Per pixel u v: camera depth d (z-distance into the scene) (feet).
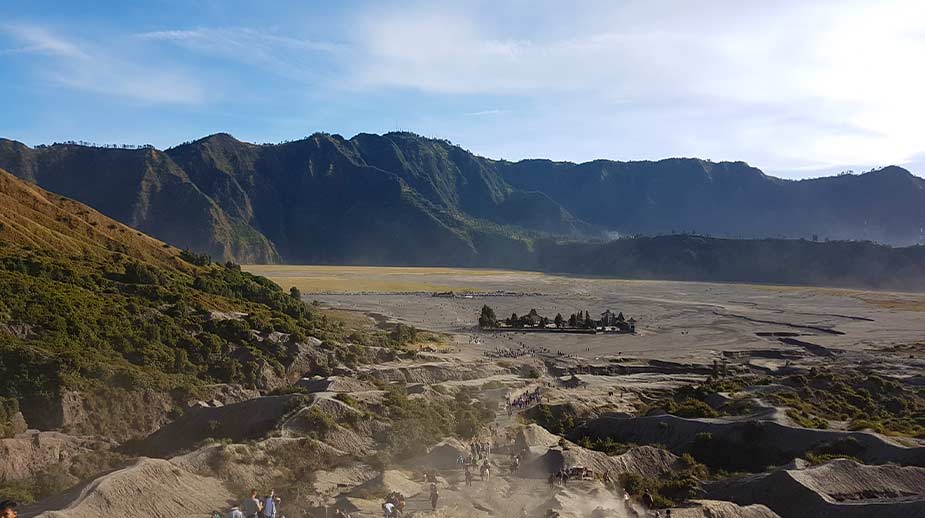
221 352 280.31
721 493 160.35
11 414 187.42
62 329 235.20
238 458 158.71
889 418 235.20
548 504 140.56
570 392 296.92
